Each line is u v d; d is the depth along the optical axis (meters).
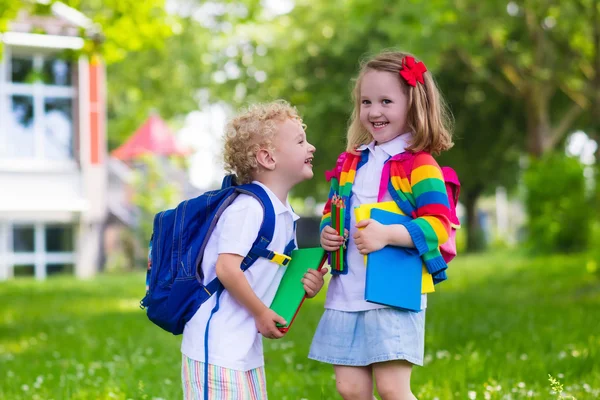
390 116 4.63
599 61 24.94
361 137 4.95
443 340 9.18
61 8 25.44
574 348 8.05
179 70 33.97
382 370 4.52
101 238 31.39
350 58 31.89
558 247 25.44
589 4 23.27
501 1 23.72
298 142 4.62
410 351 4.47
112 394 6.73
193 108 35.03
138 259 31.70
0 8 14.30
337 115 32.47
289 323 4.39
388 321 4.46
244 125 4.60
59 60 26.52
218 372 4.32
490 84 31.84
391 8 23.19
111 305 16.19
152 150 32.19
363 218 4.42
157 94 35.22
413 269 4.43
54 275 26.83
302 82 32.88
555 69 26.92
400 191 4.55
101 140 27.05
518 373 6.93
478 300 13.99
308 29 32.31
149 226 31.45
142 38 15.52
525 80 28.12
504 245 46.06
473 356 7.67
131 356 8.79
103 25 15.27
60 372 8.09
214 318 4.38
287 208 4.59
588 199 25.20
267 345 9.49
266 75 33.25
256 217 4.41
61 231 27.02
